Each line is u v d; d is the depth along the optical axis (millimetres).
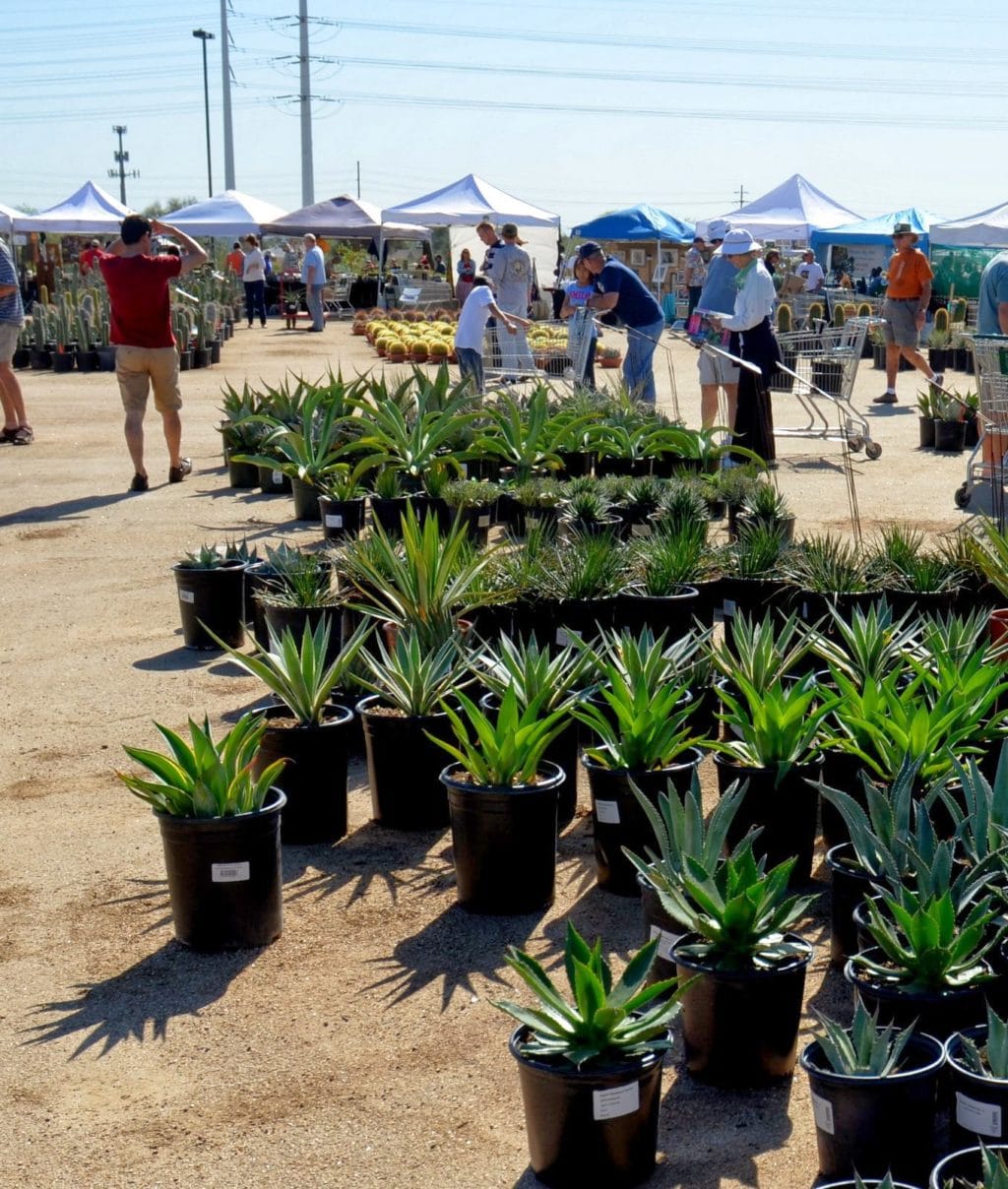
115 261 11797
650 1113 3295
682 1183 3305
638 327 13445
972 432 14234
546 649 5574
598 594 6949
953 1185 2797
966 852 4086
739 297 11914
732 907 3590
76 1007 4180
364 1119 3584
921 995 3438
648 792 4734
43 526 10875
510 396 11711
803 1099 3645
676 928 3965
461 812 4676
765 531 7645
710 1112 3605
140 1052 3922
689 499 8836
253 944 4516
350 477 9906
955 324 24781
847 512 10641
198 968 4402
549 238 35750
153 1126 3574
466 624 6707
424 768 5398
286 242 47375
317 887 4980
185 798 4445
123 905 4840
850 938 4184
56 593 8953
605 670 5078
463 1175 3352
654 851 4789
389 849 5305
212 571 7570
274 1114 3613
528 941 4520
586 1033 3264
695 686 5828
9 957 4496
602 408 12023
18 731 6512
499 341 15492
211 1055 3898
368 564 6637
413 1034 3975
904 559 7113
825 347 13719
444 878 5031
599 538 7820
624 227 32719
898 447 14227
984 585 6879
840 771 4902
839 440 14328
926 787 4664
